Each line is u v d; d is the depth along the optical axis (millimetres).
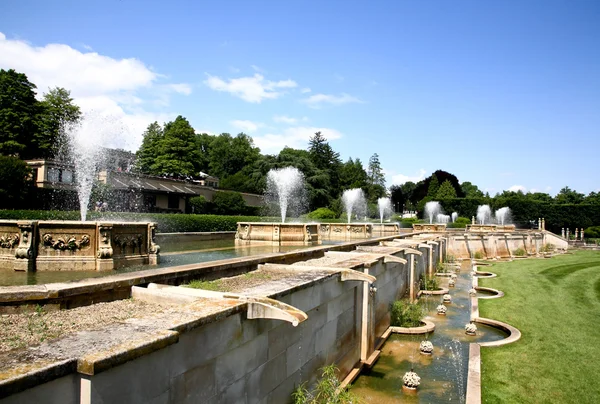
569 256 32344
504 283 18703
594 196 80000
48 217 18766
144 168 51906
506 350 9008
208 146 80438
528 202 61812
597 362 8242
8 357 2646
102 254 9742
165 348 3244
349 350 7938
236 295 4750
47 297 4559
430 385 7621
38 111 37031
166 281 6094
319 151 69125
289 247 17781
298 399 5262
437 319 12844
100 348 2838
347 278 7297
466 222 57469
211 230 26719
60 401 2537
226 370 4047
